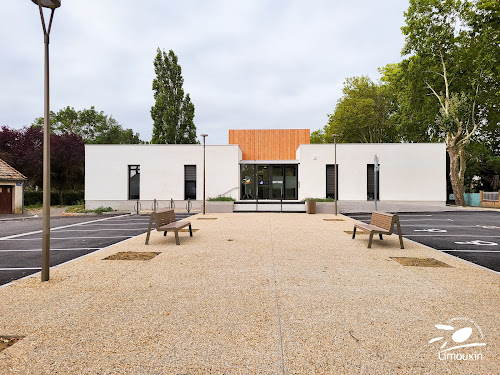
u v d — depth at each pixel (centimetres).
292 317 340
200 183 2103
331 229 1076
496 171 3356
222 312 354
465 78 2530
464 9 2356
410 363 252
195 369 242
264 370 240
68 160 3244
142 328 313
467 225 1261
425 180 2047
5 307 371
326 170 2084
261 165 2202
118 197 2119
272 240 848
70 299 397
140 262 598
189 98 3045
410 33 2525
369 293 419
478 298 401
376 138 3475
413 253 686
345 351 269
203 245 776
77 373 237
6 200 2161
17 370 241
